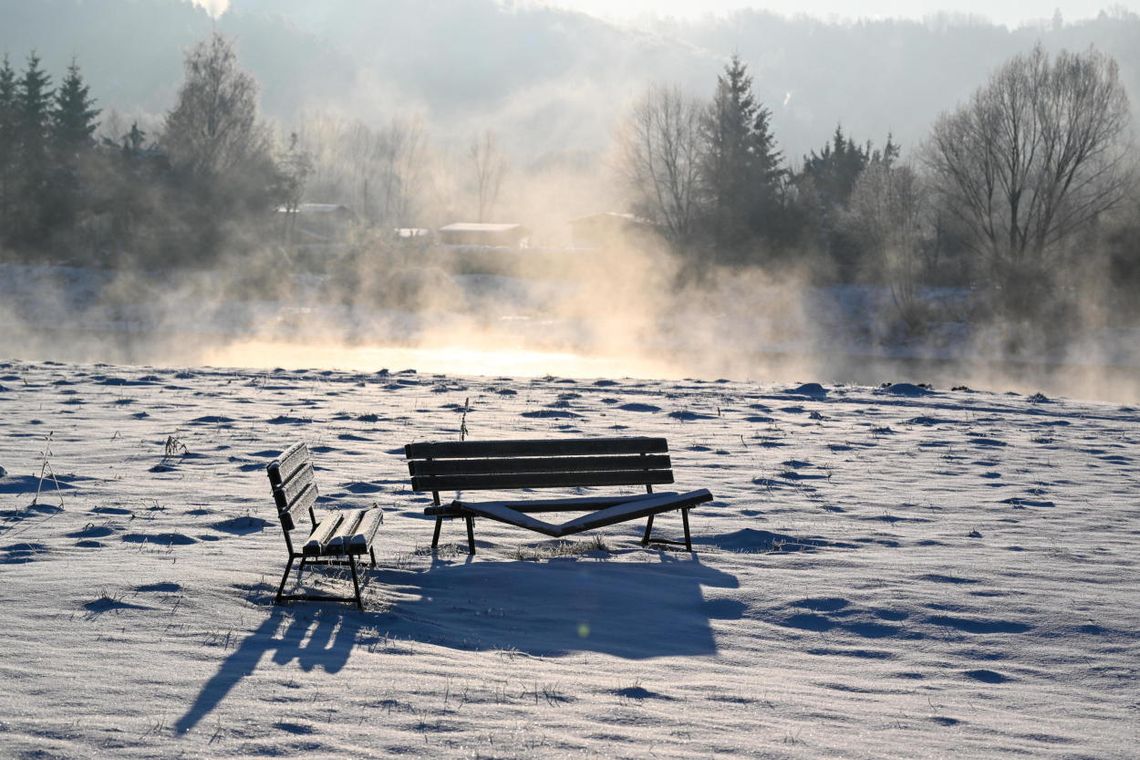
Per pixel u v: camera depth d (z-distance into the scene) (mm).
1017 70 60781
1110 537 10062
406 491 11273
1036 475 13594
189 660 5738
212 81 74188
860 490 12188
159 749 4555
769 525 10242
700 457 14117
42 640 5906
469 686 5613
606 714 5309
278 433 14945
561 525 8641
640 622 7199
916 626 7227
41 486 10672
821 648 6801
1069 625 7277
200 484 11195
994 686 6191
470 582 8008
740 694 5766
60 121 80438
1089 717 5688
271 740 4723
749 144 77062
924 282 63219
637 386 23578
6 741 4535
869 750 5008
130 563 7703
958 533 10094
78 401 18078
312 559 8141
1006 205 63750
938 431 17656
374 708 5199
